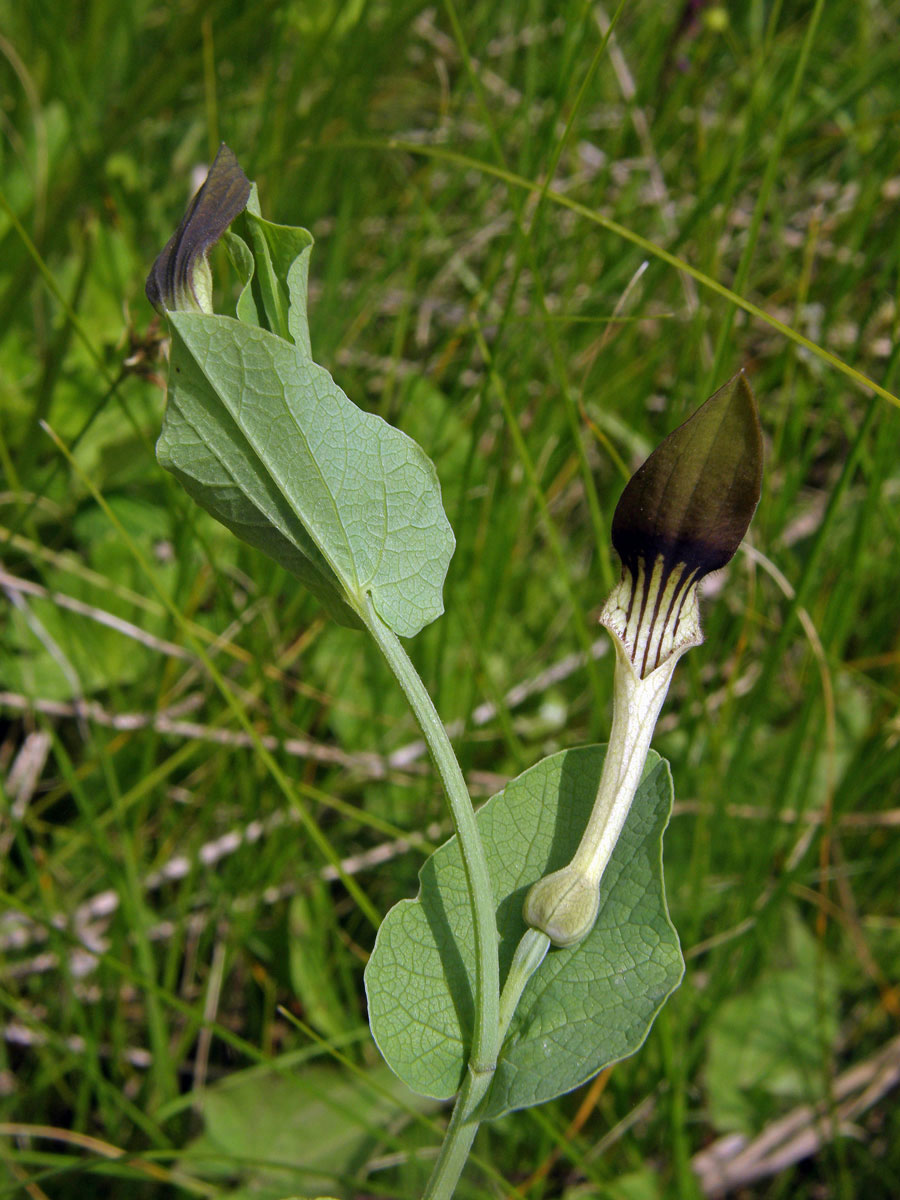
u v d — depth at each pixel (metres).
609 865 0.14
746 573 0.31
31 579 0.31
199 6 0.30
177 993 0.29
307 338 0.13
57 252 0.34
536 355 0.35
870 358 0.36
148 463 0.32
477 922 0.13
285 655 0.31
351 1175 0.24
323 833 0.30
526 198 0.33
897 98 0.40
